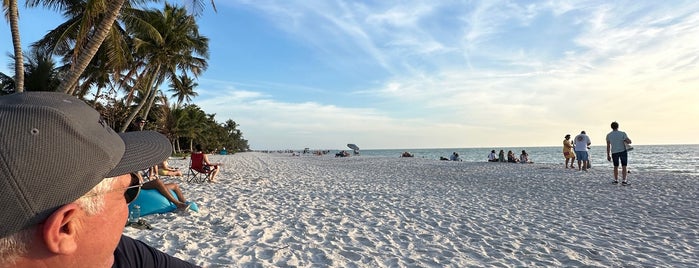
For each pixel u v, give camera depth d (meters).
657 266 4.23
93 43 8.16
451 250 4.71
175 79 25.16
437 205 8.06
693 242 5.27
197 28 22.11
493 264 4.21
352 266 4.00
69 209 0.71
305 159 39.59
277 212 6.74
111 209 0.84
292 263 3.98
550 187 11.35
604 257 4.51
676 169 22.80
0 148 0.63
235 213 6.43
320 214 6.70
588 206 8.11
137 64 20.92
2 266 0.67
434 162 28.64
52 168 0.67
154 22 19.50
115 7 8.29
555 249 4.80
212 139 62.12
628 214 7.23
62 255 0.72
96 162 0.74
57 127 0.68
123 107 21.84
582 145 16.61
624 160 11.55
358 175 16.09
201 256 4.09
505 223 6.32
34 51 18.38
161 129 34.44
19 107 0.67
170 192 6.32
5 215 0.64
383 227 5.84
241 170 17.80
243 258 4.07
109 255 0.85
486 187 11.57
